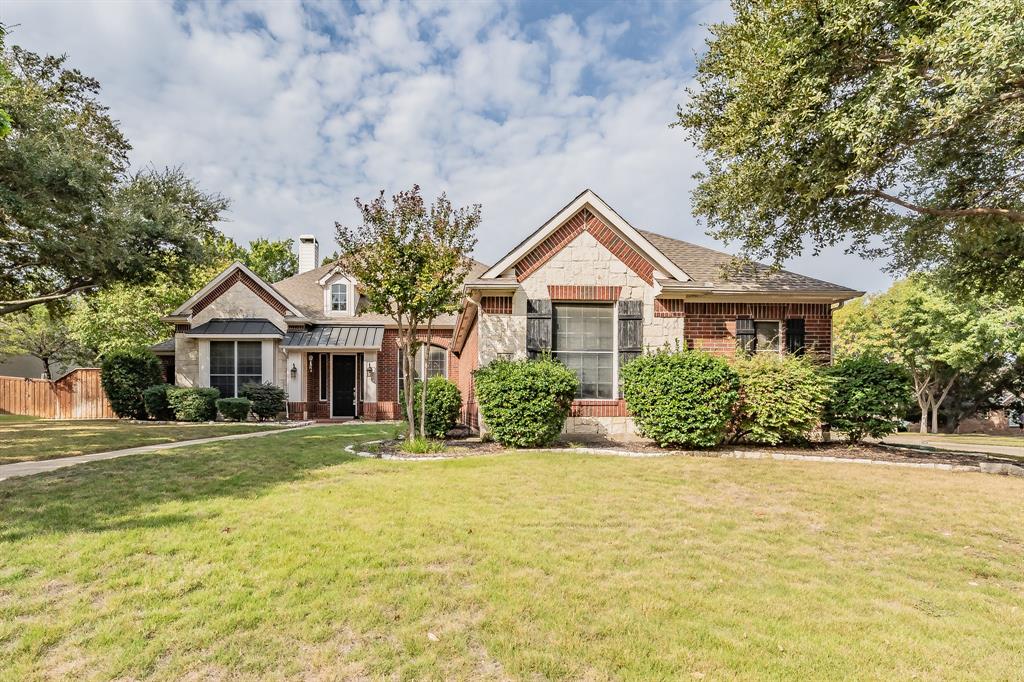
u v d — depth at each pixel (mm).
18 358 30734
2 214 12719
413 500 6344
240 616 3385
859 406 10672
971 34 6070
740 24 9719
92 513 5691
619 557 4582
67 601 3590
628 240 11703
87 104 16438
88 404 21938
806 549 4918
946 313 23688
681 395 9820
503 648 3080
